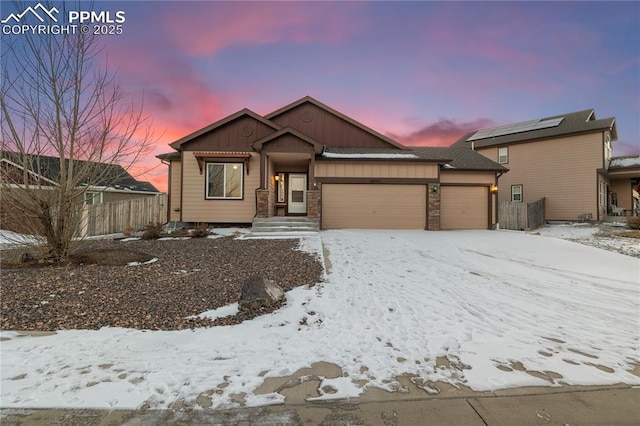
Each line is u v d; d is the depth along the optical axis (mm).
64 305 4309
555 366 2928
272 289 4598
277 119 15086
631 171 17328
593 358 3092
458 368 2873
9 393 2396
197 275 5750
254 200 12945
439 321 3990
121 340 3381
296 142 12172
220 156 12555
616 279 6270
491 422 2168
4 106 6000
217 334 3561
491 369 2859
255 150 12227
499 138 21578
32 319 3891
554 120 20062
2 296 4500
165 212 13773
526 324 3947
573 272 6820
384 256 7766
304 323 3879
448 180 14523
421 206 13203
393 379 2684
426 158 13039
